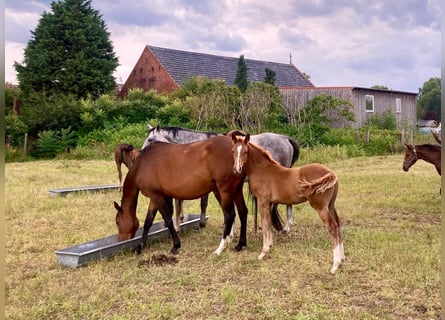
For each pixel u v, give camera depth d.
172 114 20.02
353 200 8.57
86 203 8.41
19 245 5.79
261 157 5.23
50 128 19.33
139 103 20.58
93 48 24.34
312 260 5.07
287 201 5.08
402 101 25.36
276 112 19.81
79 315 3.79
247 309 3.85
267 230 5.23
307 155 15.95
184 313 3.79
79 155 17.69
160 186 5.43
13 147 17.89
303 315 3.66
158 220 7.21
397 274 4.54
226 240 5.42
